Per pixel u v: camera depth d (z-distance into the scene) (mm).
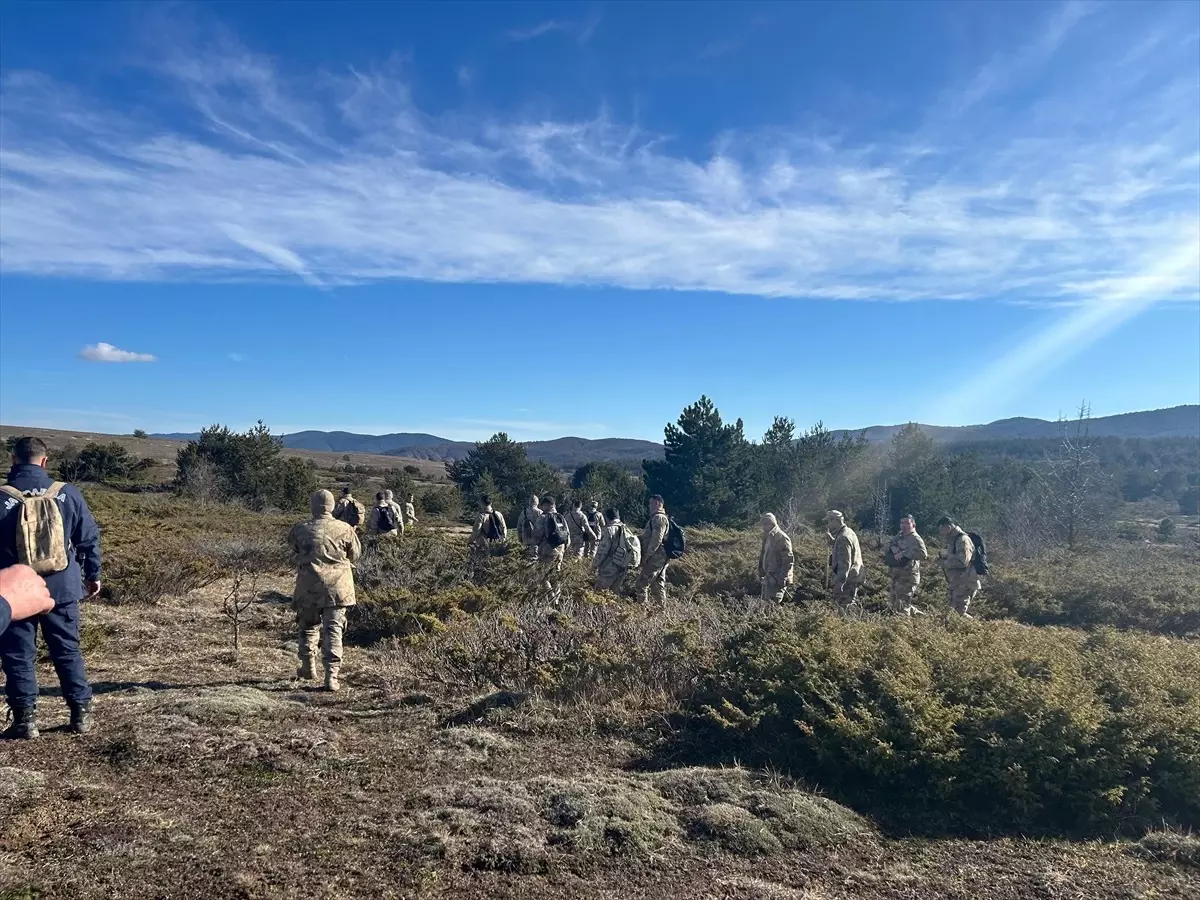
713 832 3812
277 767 4383
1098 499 24250
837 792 4477
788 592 11234
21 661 4625
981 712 4680
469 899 3148
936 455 27016
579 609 8383
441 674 6398
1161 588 12516
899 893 3402
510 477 37656
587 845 3607
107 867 3174
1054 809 4293
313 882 3180
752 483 27125
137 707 5277
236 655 7070
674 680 6012
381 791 4141
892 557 10625
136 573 9438
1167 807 4355
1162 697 5008
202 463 29656
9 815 3551
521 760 4746
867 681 5266
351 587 6398
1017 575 13305
